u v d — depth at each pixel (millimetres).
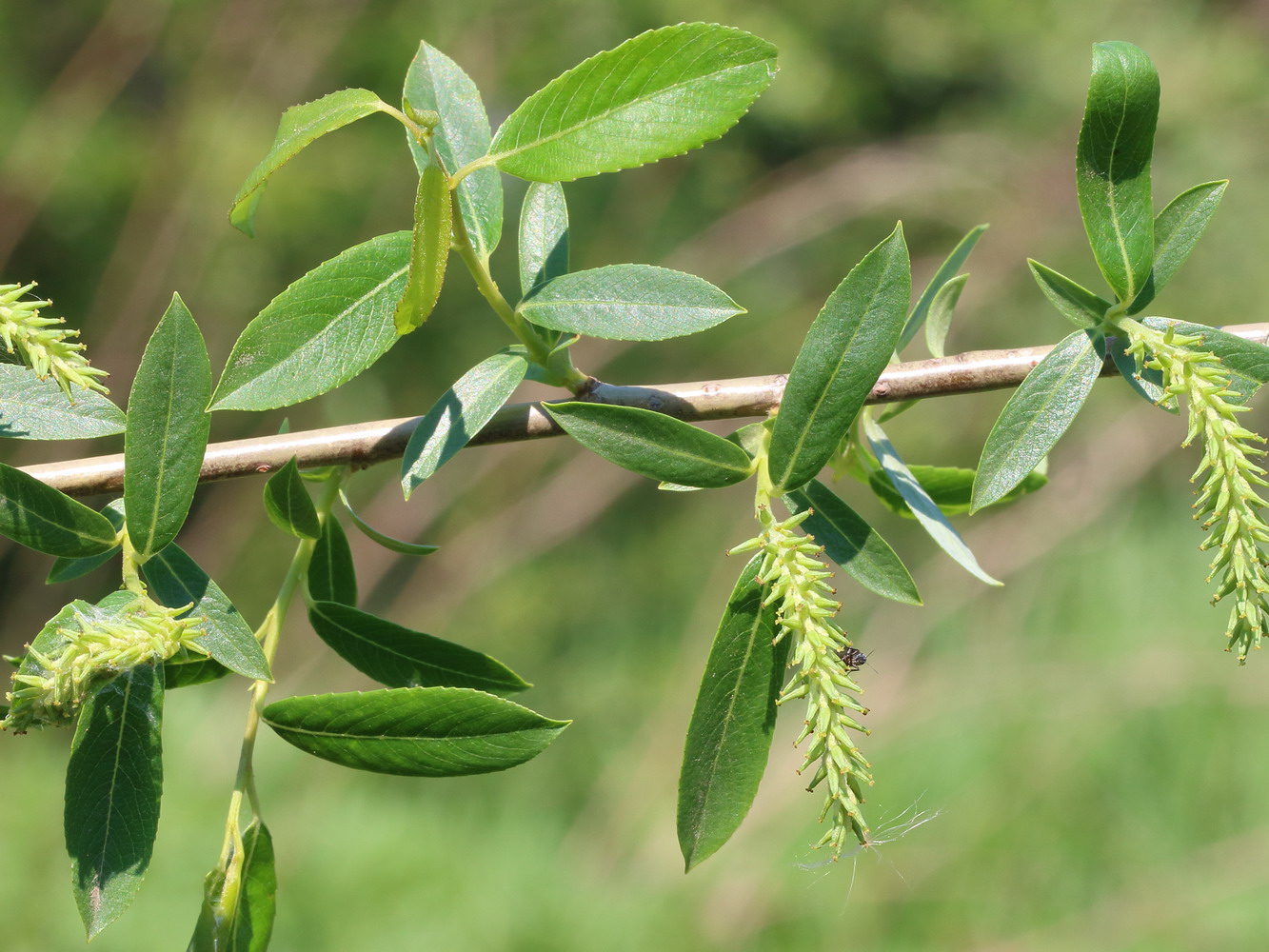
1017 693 1316
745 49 390
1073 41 2119
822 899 1174
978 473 404
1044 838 1203
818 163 2084
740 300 1960
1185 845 1193
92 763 379
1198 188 406
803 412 391
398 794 1295
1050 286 408
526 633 1726
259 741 1255
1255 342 406
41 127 1707
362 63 1917
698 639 1638
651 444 395
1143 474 1511
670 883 1237
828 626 379
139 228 1762
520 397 1629
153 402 387
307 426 1784
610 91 391
